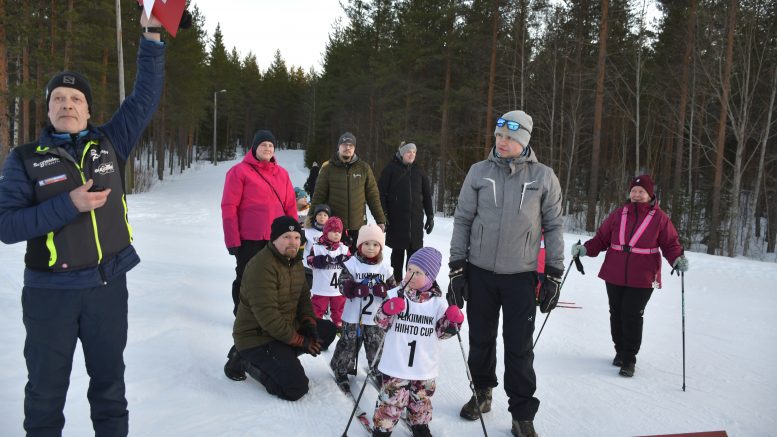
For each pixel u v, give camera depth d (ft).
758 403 12.58
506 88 88.63
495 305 10.98
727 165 97.09
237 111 242.99
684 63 75.20
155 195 90.33
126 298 8.00
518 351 10.35
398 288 10.24
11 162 7.15
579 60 84.17
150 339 14.35
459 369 14.35
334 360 12.96
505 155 10.75
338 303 17.12
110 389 7.82
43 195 7.16
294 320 12.84
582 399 12.57
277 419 10.36
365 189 20.18
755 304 25.05
